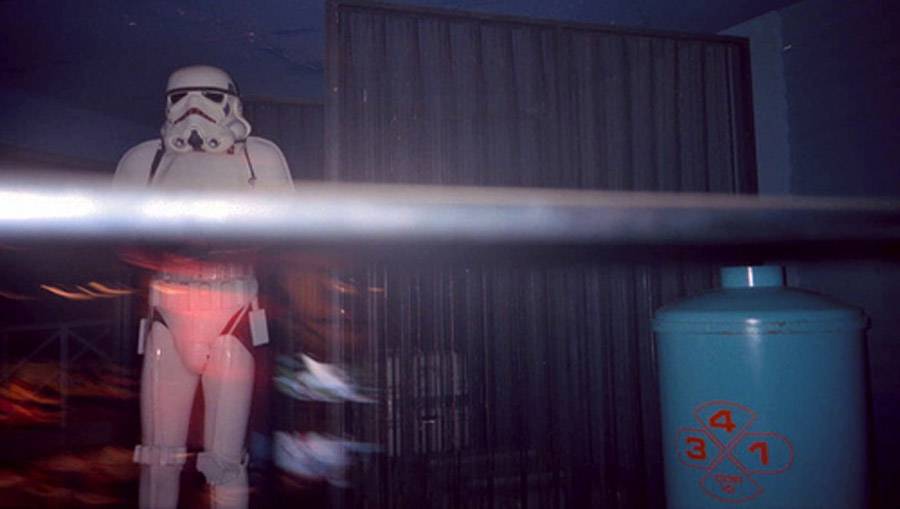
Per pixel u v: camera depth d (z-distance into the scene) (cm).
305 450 374
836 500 200
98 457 395
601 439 277
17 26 339
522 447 269
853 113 280
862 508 205
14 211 95
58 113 466
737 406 202
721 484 204
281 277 399
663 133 292
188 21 334
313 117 443
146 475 217
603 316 277
